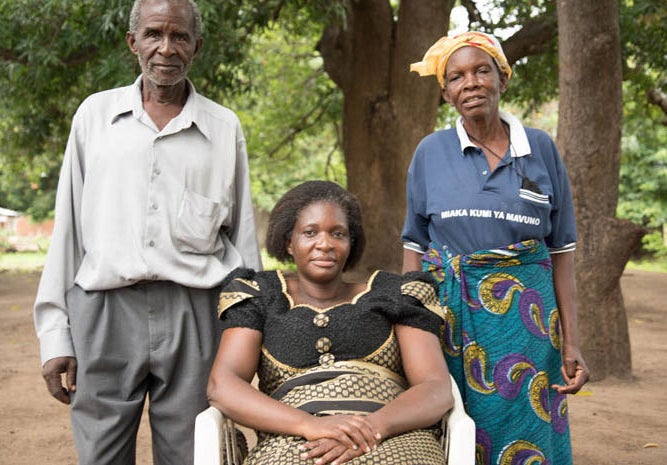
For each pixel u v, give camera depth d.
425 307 2.59
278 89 15.98
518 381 2.67
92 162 2.67
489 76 2.75
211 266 2.71
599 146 6.07
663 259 23.17
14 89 10.55
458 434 2.37
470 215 2.72
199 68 8.53
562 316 2.93
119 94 2.74
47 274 2.69
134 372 2.67
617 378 6.21
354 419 2.22
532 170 2.74
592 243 6.16
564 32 6.10
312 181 2.70
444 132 2.90
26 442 4.66
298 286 2.67
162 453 2.78
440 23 11.25
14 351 7.66
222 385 2.41
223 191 2.76
